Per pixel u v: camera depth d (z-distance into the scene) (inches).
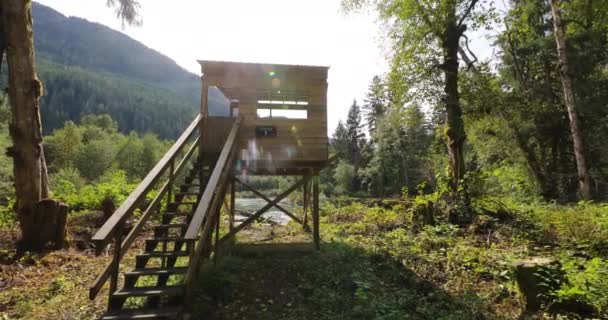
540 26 645.3
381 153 1460.4
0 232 329.7
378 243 324.2
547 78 676.7
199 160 302.5
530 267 198.1
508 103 538.6
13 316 181.5
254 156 310.8
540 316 182.2
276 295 211.0
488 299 208.7
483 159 740.0
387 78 482.6
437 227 353.4
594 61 619.2
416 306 198.8
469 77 459.2
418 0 427.8
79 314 181.5
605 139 602.9
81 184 912.3
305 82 323.9
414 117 492.1
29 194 304.3
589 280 193.6
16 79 304.0
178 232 358.3
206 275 218.7
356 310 188.1
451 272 248.4
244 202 1391.5
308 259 267.1
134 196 174.6
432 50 449.7
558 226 322.0
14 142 304.7
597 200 499.2
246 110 313.3
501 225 348.2
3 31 307.9
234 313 186.5
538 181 639.1
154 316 158.4
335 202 779.4
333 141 2388.0
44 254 283.6
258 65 316.2
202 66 311.3
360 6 491.8
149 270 183.6
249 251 287.9
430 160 1098.1
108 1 373.4
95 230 364.2
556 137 676.7
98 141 1795.0
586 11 540.7
